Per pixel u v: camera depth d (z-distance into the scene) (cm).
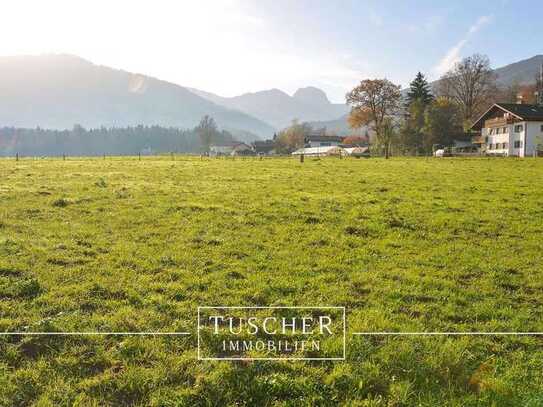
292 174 3703
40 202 2012
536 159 6175
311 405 662
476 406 669
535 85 12481
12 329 822
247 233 1548
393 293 1045
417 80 12444
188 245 1377
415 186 2934
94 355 754
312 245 1430
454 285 1112
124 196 2262
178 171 3916
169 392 672
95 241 1393
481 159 6384
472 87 11300
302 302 983
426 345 817
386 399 680
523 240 1572
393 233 1612
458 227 1731
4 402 639
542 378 740
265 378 700
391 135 11100
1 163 5006
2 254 1209
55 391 664
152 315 889
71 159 6738
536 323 927
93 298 962
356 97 11488
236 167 4525
